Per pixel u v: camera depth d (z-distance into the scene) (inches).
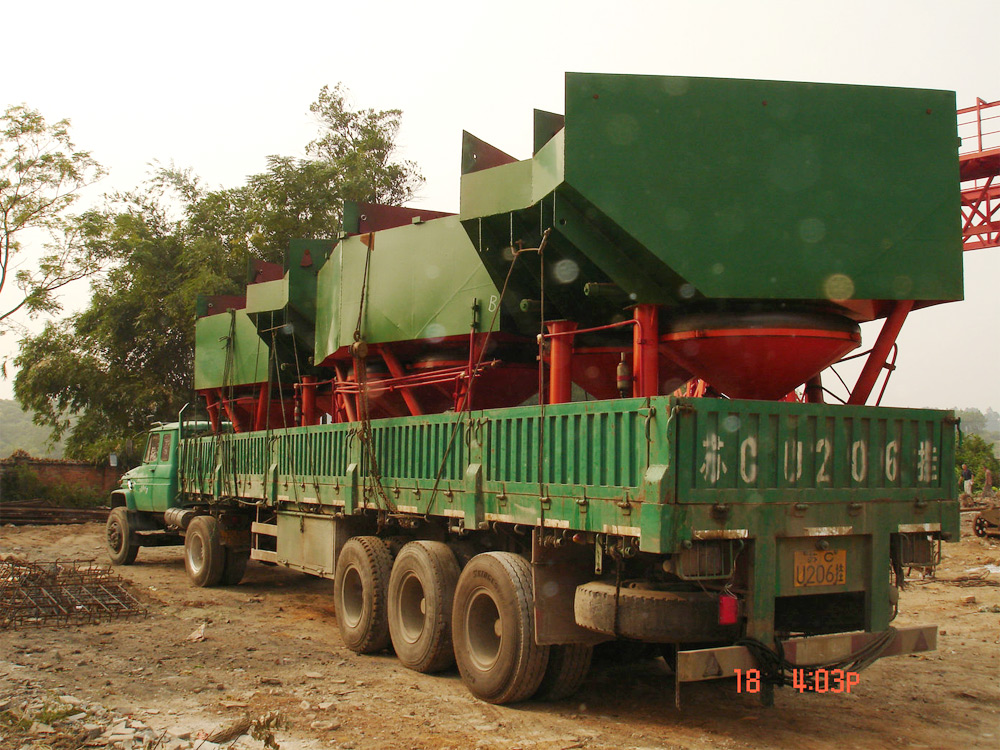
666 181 259.3
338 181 1254.9
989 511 781.3
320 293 482.6
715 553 208.5
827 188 264.1
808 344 272.1
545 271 309.4
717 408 209.6
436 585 299.3
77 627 376.2
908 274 263.7
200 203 1272.1
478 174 309.4
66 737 216.8
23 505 1109.7
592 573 257.4
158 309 1186.6
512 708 259.4
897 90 269.9
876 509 235.5
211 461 542.0
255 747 215.9
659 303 277.7
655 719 250.8
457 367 376.5
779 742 230.1
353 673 303.6
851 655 225.9
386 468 340.8
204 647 340.8
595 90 259.4
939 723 251.1
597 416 229.1
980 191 868.6
